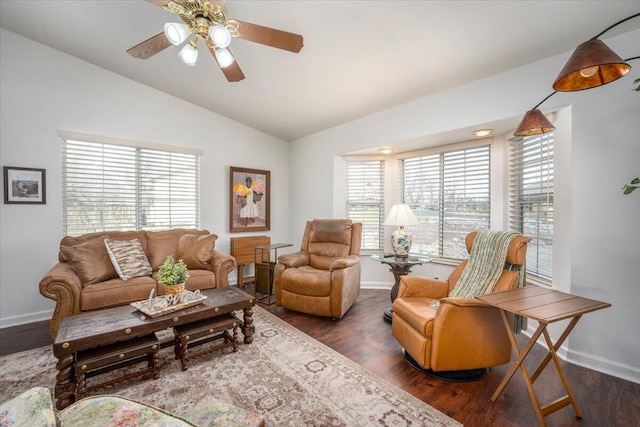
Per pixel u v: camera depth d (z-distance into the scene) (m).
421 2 1.85
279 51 2.55
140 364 2.12
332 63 2.65
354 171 4.29
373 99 3.25
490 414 1.60
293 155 4.96
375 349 2.34
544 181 2.55
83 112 3.17
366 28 2.15
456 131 2.89
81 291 2.43
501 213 3.10
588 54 1.30
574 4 1.72
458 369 1.89
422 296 2.45
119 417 0.78
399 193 4.07
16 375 1.95
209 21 1.65
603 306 1.55
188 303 2.14
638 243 1.87
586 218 2.06
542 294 1.76
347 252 3.53
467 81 2.70
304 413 1.60
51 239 3.01
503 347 1.94
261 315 3.11
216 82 3.30
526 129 1.85
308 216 4.66
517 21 1.91
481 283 2.15
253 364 2.10
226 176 4.30
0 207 2.77
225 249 4.30
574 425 1.52
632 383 1.86
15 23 2.67
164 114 3.71
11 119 2.81
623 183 1.92
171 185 3.83
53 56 3.00
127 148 3.49
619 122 1.93
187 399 1.71
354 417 1.57
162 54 2.89
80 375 1.64
